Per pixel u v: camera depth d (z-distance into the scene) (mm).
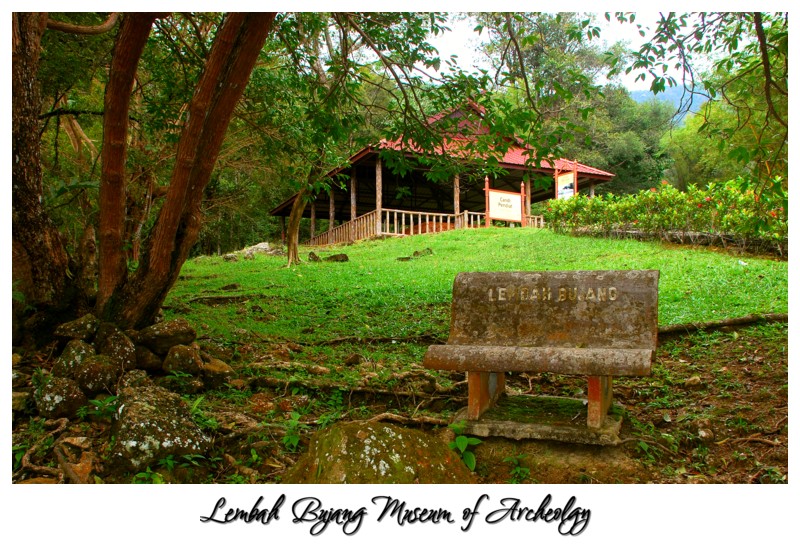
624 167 37094
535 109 6973
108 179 5852
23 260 6199
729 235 12562
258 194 25156
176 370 5680
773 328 7211
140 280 6043
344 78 8281
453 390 5840
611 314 4637
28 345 6086
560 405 5230
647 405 5613
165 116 9484
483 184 27672
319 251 20047
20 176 6121
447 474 3926
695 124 26141
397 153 7996
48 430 4598
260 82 9320
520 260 13961
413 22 7742
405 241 20094
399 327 8391
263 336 7691
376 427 3891
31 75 6148
